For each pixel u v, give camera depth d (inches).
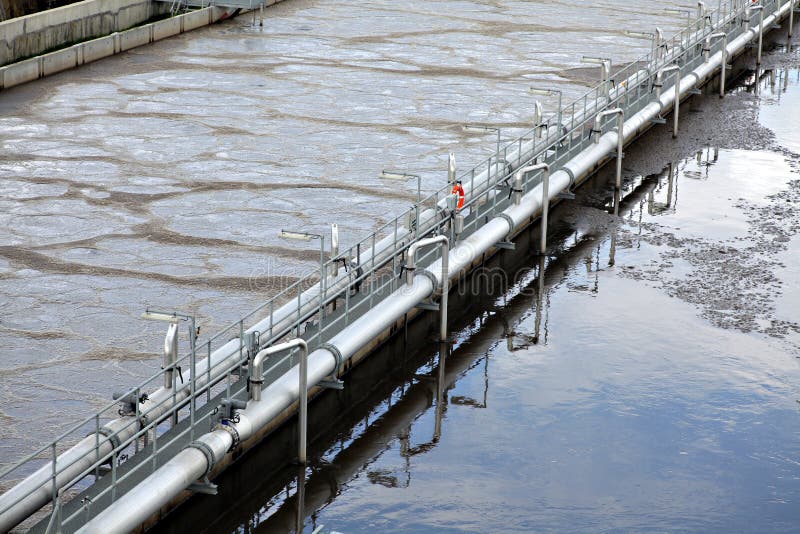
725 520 1171.3
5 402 1332.4
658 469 1259.8
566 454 1290.6
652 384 1441.9
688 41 2876.5
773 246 1907.0
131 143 2370.8
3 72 2743.6
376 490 1218.0
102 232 1879.9
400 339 1566.2
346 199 2065.7
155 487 1041.5
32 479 1037.8
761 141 2506.2
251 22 3631.9
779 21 3811.5
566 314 1641.2
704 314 1638.8
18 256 1770.4
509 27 3678.6
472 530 1146.0
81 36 3198.8
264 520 1167.0
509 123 2581.2
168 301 1619.1
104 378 1397.6
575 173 2034.9
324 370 1306.6
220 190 2100.1
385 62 3161.9
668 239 1930.4
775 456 1286.9
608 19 3838.6
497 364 1498.5
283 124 2541.8
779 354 1518.2
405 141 2433.6
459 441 1317.7
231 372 1216.8
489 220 1759.4
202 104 2684.5
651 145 2464.3
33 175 2154.3
